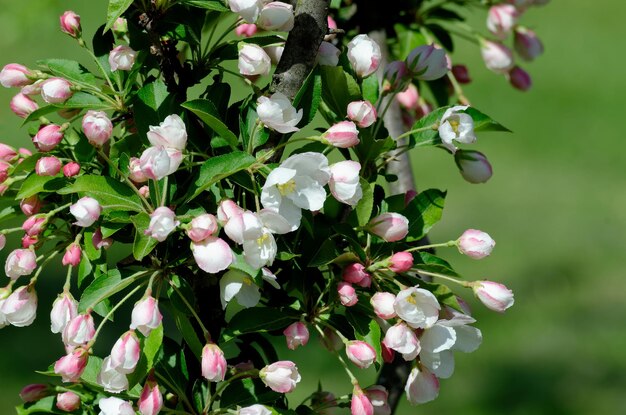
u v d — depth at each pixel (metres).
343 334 2.11
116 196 2.07
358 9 2.40
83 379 2.13
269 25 2.08
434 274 2.13
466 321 2.09
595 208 5.79
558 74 7.79
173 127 2.05
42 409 2.16
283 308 2.11
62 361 2.06
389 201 2.13
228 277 2.06
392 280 2.11
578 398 4.11
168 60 2.12
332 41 2.32
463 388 4.22
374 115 2.10
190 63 2.15
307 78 2.07
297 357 4.21
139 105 2.09
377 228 2.10
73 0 7.47
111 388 2.05
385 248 2.12
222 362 2.06
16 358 3.99
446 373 2.12
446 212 5.74
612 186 6.06
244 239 2.03
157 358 2.06
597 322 4.66
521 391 4.17
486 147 6.67
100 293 2.07
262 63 2.09
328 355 4.23
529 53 2.50
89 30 7.00
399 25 2.44
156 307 2.05
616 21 8.91
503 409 4.09
